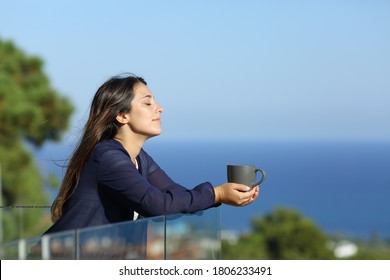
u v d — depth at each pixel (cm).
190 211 372
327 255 4603
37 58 2077
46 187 1995
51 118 2025
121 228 324
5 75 2028
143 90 389
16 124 1970
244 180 389
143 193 365
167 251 353
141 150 418
